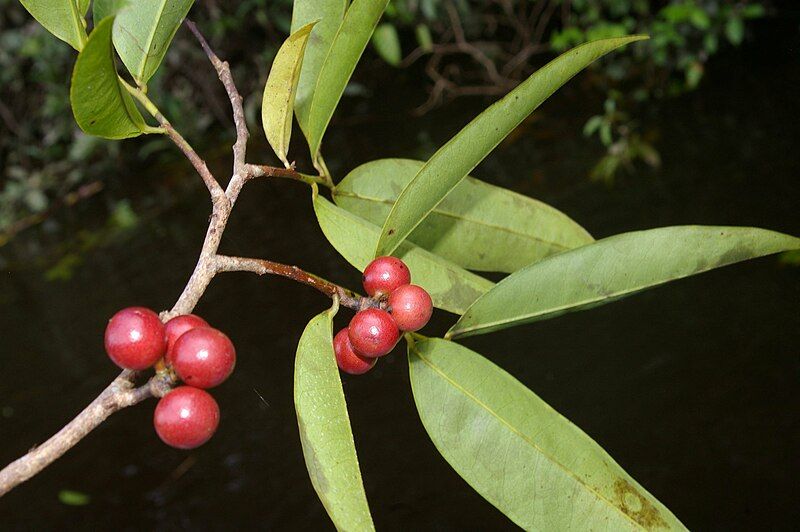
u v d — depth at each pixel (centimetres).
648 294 104
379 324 25
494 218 33
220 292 125
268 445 97
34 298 139
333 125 166
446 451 27
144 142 171
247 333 114
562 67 26
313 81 32
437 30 188
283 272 26
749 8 147
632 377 92
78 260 148
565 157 135
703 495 76
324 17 31
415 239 33
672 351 94
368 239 29
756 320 94
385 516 84
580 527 26
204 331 24
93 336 123
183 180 163
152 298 128
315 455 24
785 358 89
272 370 107
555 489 26
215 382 24
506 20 187
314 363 25
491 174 136
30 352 124
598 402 89
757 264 103
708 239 28
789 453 78
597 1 169
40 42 166
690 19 147
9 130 178
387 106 170
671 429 84
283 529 86
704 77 150
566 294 28
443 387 27
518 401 27
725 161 122
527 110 27
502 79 171
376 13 29
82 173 173
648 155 128
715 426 83
